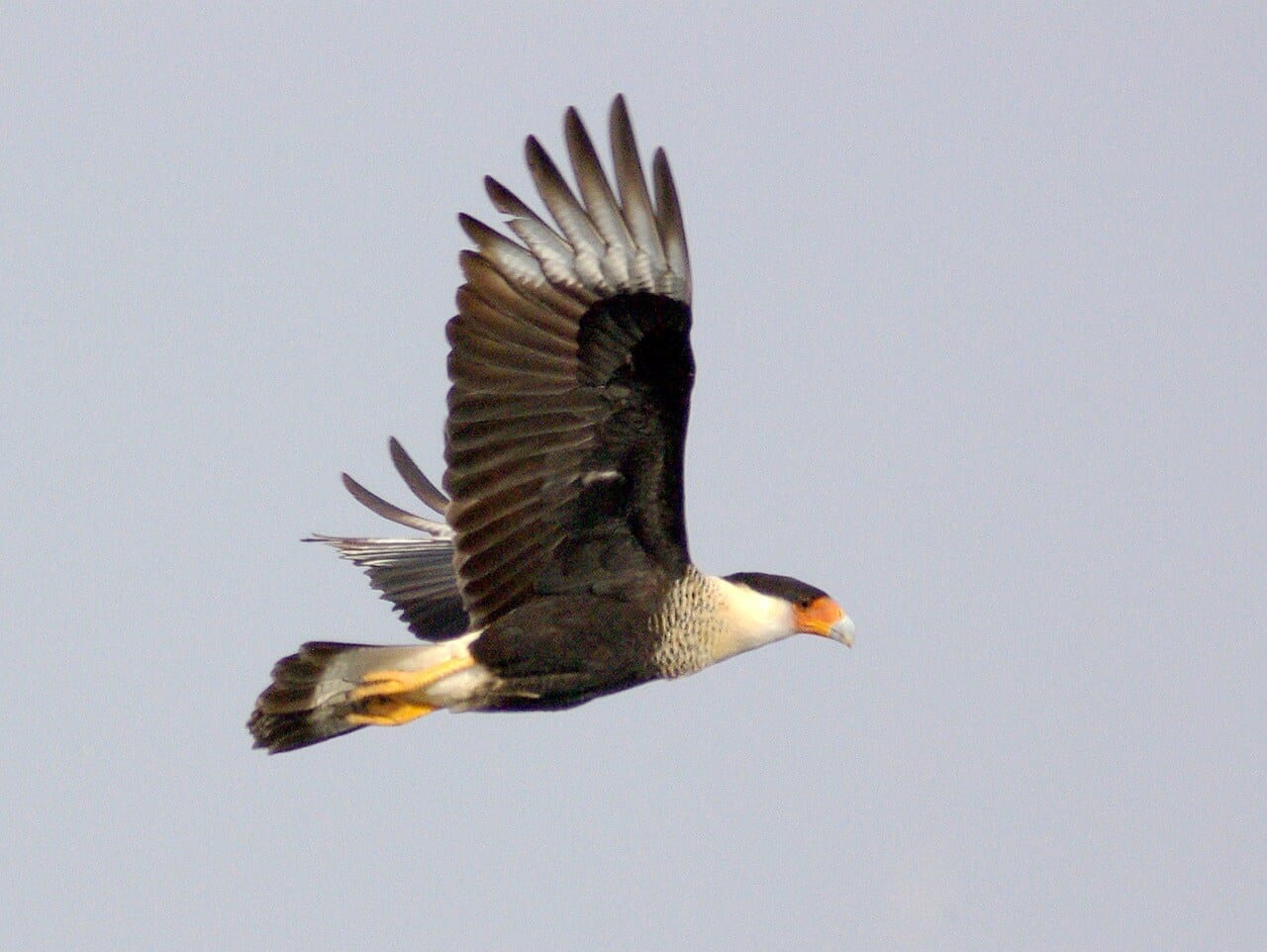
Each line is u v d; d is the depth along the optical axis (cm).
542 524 1280
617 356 1241
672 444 1266
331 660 1283
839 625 1338
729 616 1318
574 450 1264
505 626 1279
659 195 1209
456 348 1247
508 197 1237
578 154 1223
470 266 1242
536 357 1247
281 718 1284
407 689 1277
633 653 1294
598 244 1227
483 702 1290
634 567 1297
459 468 1258
